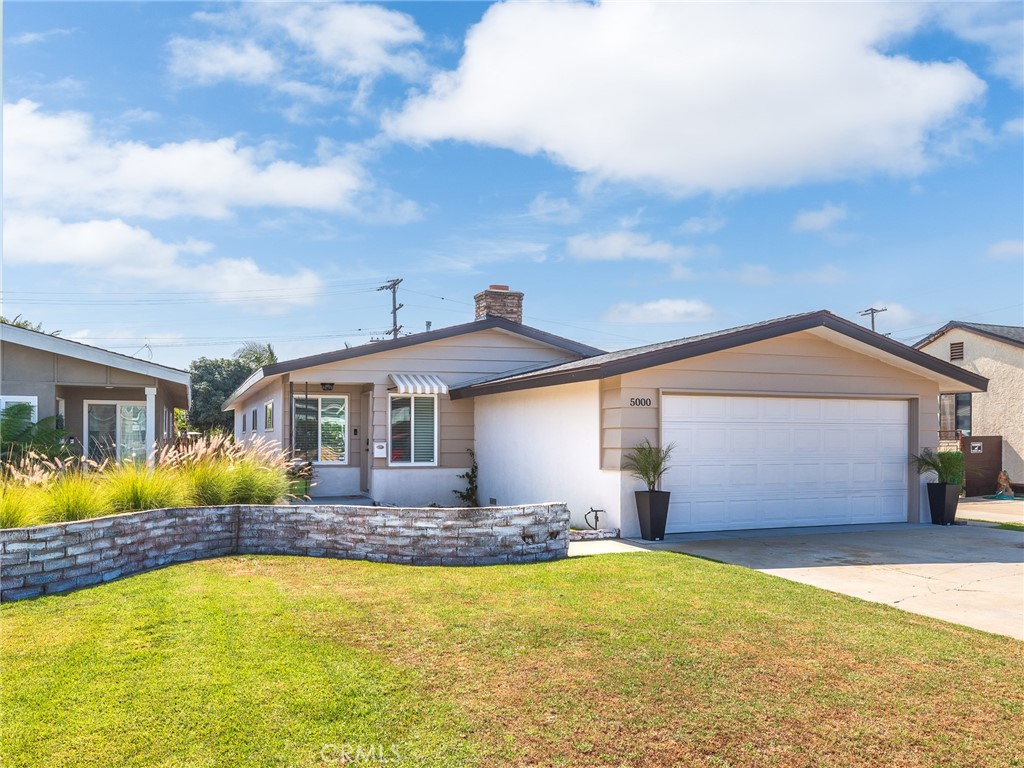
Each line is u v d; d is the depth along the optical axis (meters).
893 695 5.20
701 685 5.34
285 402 17.69
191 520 10.27
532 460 15.70
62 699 4.95
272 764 4.14
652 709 4.93
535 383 14.00
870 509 14.81
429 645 6.17
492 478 17.66
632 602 7.62
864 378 14.70
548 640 6.32
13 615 7.00
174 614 7.02
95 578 8.48
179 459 11.61
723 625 6.79
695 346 12.63
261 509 10.89
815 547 11.60
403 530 10.06
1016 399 23.70
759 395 13.75
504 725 4.68
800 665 5.77
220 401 47.62
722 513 13.47
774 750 4.39
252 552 10.84
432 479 18.25
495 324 18.67
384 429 17.83
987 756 4.33
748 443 13.75
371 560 10.19
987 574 9.48
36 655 5.81
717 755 4.32
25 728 4.51
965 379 14.77
